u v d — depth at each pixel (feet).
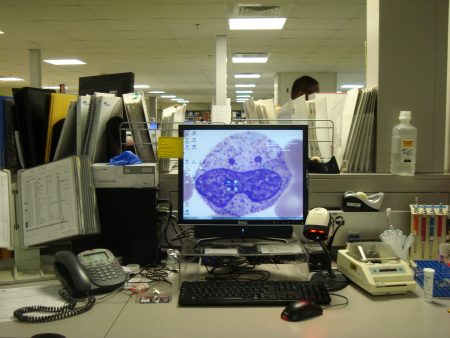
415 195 4.81
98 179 4.27
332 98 5.46
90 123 4.54
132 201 4.30
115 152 4.77
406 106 5.01
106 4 13.89
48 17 15.34
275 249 3.94
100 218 4.32
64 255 3.62
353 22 16.15
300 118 5.20
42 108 4.85
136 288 3.70
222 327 2.96
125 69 27.73
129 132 4.85
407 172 4.88
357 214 4.59
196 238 4.17
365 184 4.79
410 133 4.92
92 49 21.16
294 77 29.73
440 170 5.10
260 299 3.35
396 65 4.98
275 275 4.08
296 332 2.88
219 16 15.37
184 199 4.10
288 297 3.37
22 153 4.67
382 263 3.72
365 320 3.07
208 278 4.01
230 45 20.36
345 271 3.97
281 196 4.09
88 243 4.33
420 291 3.65
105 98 4.65
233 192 4.09
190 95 46.70
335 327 2.96
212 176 4.10
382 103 4.99
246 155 4.10
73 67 26.76
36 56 21.35
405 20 4.97
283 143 4.10
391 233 4.34
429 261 4.20
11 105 4.76
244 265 4.31
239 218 4.08
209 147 4.12
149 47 20.75
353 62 25.30
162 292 3.65
